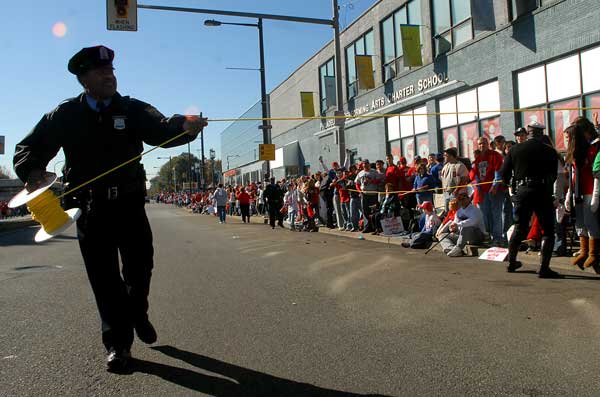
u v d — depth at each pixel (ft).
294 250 33.37
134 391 10.73
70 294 20.83
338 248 33.65
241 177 179.93
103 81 11.30
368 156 77.05
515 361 11.73
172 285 22.15
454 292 18.70
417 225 36.42
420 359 12.07
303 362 12.12
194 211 134.21
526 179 20.76
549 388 10.27
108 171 11.59
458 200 28.58
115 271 12.00
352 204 43.80
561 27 41.98
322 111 96.17
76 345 13.93
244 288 20.90
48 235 10.68
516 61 46.65
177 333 14.74
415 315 15.80
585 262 21.09
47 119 11.38
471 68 52.95
